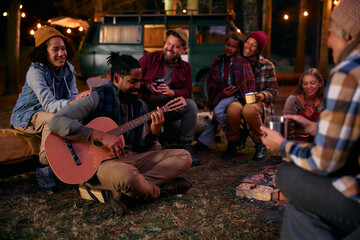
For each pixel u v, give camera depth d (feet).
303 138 9.87
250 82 14.69
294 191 5.92
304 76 12.41
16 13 32.45
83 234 8.54
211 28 29.91
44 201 10.58
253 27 42.57
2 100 29.94
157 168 10.09
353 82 4.97
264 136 6.23
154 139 10.55
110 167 9.16
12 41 32.55
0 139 11.48
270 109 14.98
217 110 15.03
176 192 10.79
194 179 12.53
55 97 12.06
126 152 10.37
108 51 31.71
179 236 8.39
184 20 30.45
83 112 9.50
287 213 6.15
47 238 8.38
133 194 9.27
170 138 15.81
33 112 11.77
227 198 10.66
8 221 9.23
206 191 11.28
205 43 29.68
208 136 15.94
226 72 15.17
